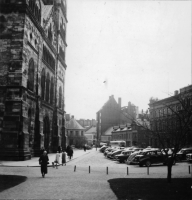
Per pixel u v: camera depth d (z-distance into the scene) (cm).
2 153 3300
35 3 4262
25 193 1334
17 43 3591
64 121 6550
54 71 5772
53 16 5662
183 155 3853
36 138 4222
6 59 3559
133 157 3294
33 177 1975
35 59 4216
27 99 3862
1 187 1480
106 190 1433
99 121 13612
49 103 5200
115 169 2731
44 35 4678
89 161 3919
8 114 3400
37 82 4312
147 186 1530
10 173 2200
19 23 3634
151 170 2636
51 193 1342
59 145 5866
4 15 3659
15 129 3353
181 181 1734
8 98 3456
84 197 1252
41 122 4366
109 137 12388
